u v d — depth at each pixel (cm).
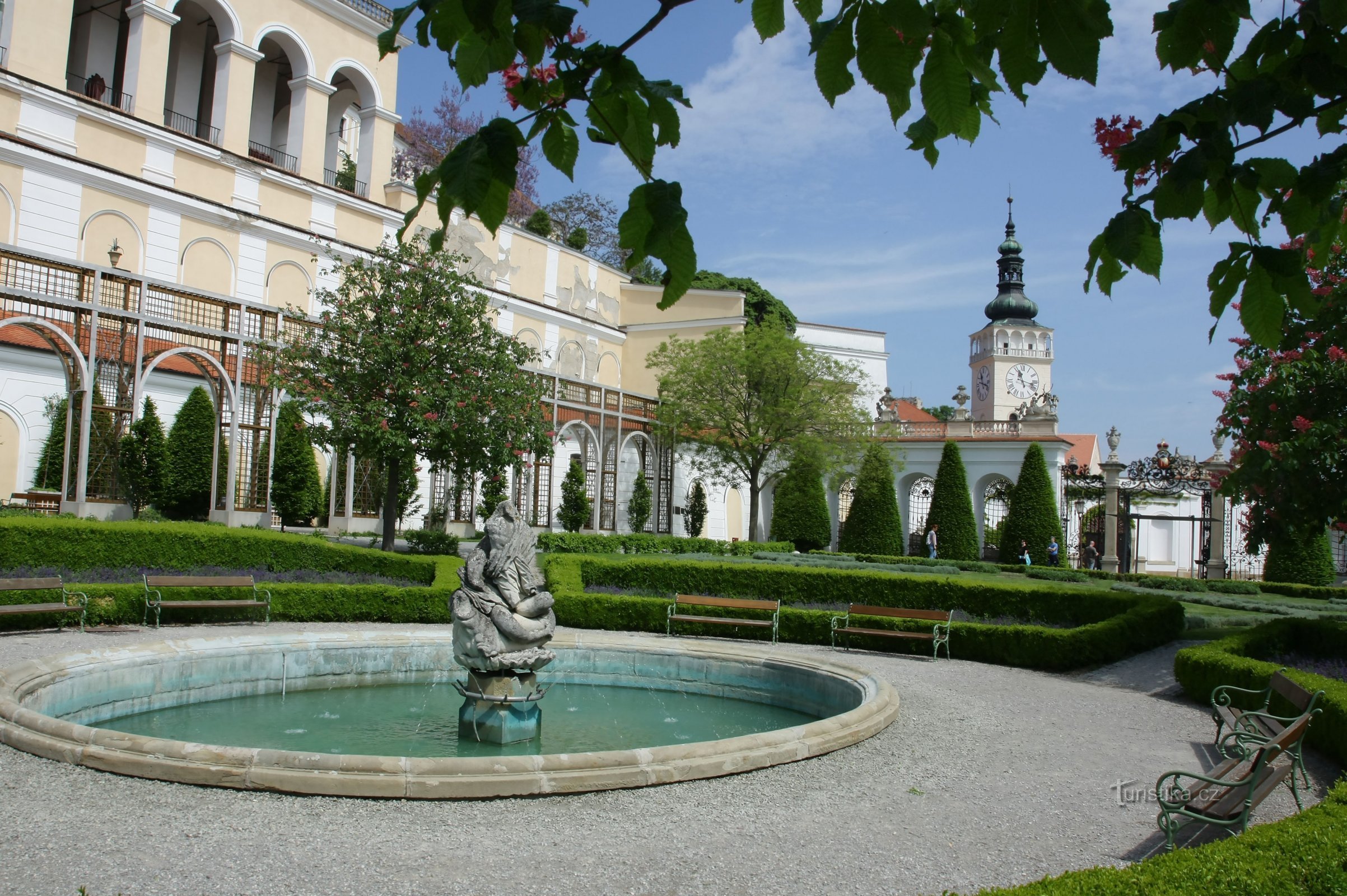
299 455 2533
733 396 3372
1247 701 1016
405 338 2094
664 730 950
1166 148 318
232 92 3269
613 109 271
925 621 1500
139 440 2014
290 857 513
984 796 686
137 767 640
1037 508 3409
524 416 2200
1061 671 1363
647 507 3488
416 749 823
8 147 2598
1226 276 316
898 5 237
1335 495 1378
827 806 645
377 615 1602
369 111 3784
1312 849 431
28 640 1195
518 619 852
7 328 2464
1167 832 552
